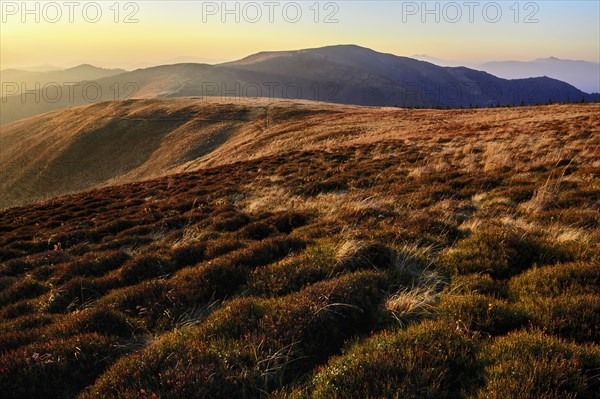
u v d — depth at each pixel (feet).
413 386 12.84
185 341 17.48
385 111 299.99
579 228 28.22
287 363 15.98
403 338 15.72
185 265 32.04
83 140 318.65
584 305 16.63
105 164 279.08
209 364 15.07
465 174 54.80
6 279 34.88
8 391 16.26
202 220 49.24
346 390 13.03
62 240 50.78
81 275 33.19
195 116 341.00
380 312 19.49
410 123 184.85
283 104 386.11
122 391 14.52
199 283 24.97
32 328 22.53
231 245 33.09
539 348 14.16
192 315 22.09
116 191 99.66
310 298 19.42
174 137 295.07
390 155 86.12
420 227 31.99
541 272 20.80
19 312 26.91
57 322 22.45
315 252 27.84
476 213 37.42
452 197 44.47
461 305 18.22
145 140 304.09
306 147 152.87
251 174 89.15
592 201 35.73
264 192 66.23
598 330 15.52
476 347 15.05
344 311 19.07
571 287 18.60
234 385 14.44
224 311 19.92
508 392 12.10
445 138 102.63
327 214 43.21
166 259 32.19
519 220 32.73
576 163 53.42
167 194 81.97
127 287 26.43
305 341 17.24
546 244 25.27
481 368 14.06
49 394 16.29
